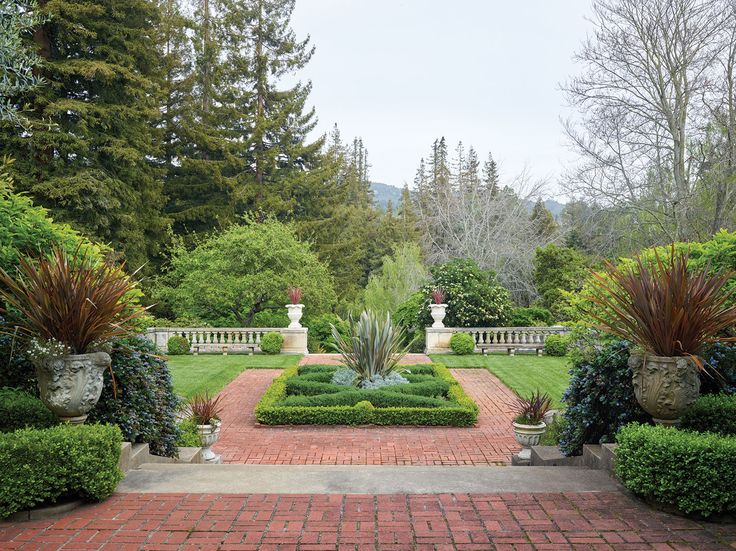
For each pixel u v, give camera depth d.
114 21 20.05
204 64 28.88
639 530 3.32
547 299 23.33
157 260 25.06
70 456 3.63
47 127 17.25
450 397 10.89
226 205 27.59
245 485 4.20
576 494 3.94
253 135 28.45
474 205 29.38
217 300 19.84
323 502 3.77
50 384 4.19
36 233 6.17
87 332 4.32
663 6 16.30
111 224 19.91
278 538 3.19
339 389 10.73
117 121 19.67
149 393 5.38
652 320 4.12
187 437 6.94
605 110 17.92
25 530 3.35
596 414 5.21
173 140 27.67
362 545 3.10
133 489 4.11
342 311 30.70
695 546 3.10
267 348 17.55
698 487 3.43
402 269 28.70
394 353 12.12
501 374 13.96
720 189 16.94
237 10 29.14
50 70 17.50
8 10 6.68
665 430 3.86
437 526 3.36
